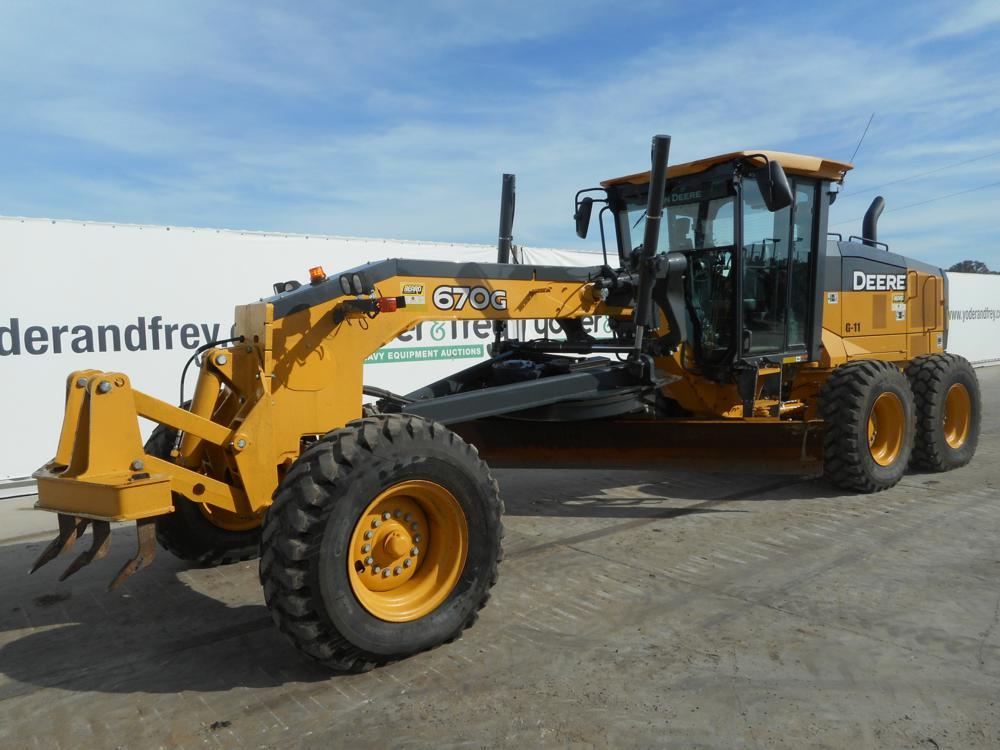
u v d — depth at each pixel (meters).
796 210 5.71
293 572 2.76
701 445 5.25
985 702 2.71
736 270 5.32
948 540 4.56
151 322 7.19
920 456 6.36
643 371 4.79
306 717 2.71
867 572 4.04
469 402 4.23
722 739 2.51
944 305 7.54
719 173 5.29
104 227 6.89
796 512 5.24
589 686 2.88
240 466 3.16
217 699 2.86
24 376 6.55
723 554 4.39
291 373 3.43
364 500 2.90
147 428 7.18
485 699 2.80
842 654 3.09
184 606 3.79
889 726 2.56
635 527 4.98
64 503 2.87
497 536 3.33
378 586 3.12
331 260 8.38
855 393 5.46
